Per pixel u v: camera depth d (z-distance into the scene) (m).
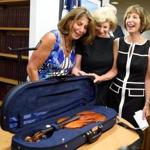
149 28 1.83
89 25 1.69
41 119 1.28
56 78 1.32
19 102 1.13
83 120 1.34
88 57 1.83
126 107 1.84
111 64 1.88
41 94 1.25
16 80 3.01
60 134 1.16
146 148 2.47
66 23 1.59
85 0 2.54
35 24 2.37
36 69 1.64
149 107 1.83
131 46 1.81
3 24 2.98
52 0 2.39
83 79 1.49
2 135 1.28
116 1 4.73
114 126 1.44
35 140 1.10
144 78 1.84
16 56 2.86
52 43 1.57
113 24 1.82
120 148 1.17
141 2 4.71
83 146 1.20
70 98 1.44
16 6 2.96
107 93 1.94
